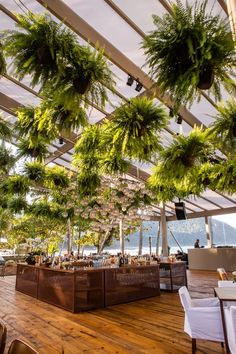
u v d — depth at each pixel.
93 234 12.14
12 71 1.65
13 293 6.91
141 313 4.76
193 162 2.68
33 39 1.47
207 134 2.26
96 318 4.46
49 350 3.14
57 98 1.75
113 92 1.90
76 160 4.79
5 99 6.27
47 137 2.62
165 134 2.43
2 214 8.69
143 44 1.39
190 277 9.58
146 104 2.04
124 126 2.13
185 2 1.27
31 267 6.63
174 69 1.41
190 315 2.78
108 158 3.61
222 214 12.30
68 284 5.08
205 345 3.20
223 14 1.34
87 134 3.55
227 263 11.17
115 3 4.08
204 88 1.44
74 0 4.06
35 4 3.87
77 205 8.04
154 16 1.33
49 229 10.76
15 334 3.70
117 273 5.61
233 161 3.16
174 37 1.28
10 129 2.73
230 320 2.43
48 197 8.12
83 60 1.58
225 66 1.36
